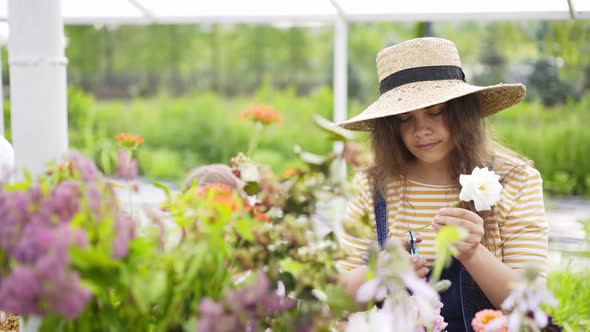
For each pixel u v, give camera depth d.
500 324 1.16
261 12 4.05
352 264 2.11
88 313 1.03
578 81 12.71
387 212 2.13
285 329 1.04
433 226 1.57
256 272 1.05
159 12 4.07
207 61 19.31
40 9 1.55
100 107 15.84
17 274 0.82
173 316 1.04
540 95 13.08
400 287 1.01
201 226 1.04
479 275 1.71
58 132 1.60
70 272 0.87
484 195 1.49
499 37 14.36
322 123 1.07
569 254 4.27
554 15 3.73
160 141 14.48
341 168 1.09
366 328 1.06
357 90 15.96
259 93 16.73
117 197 1.06
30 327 1.36
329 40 18.95
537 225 1.93
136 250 1.01
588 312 3.10
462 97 2.01
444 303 1.93
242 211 1.12
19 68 1.57
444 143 1.97
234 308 0.95
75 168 1.09
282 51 19.11
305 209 1.12
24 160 1.59
